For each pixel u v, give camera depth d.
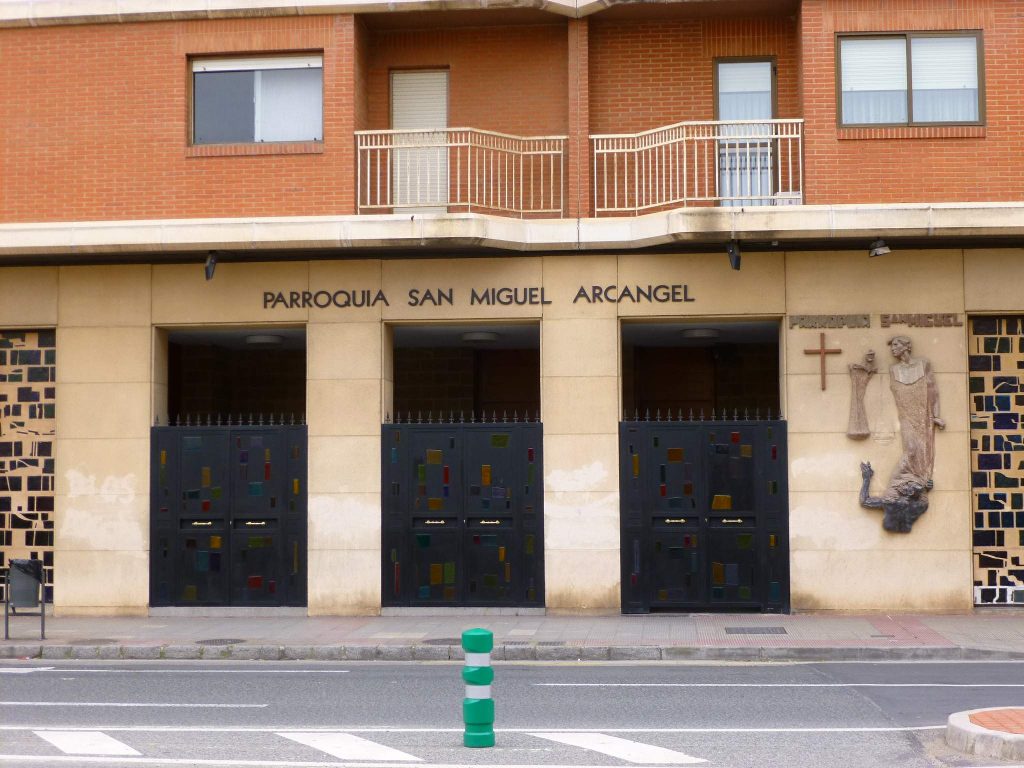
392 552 17.73
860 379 17.16
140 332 18.27
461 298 17.86
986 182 16.92
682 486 17.45
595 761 8.48
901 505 16.95
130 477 18.14
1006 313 17.19
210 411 22.08
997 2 17.08
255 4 17.84
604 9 17.95
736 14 18.31
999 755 8.49
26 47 18.33
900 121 17.14
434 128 18.00
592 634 15.38
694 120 18.34
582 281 17.73
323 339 17.98
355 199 17.72
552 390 17.67
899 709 10.56
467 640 9.11
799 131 17.55
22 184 18.17
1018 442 17.19
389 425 17.86
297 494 17.91
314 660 14.55
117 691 11.91
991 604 16.95
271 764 8.41
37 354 18.55
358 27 18.22
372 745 9.09
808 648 14.08
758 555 17.27
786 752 8.78
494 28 18.77
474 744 8.97
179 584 17.97
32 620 17.56
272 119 18.14
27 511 18.34
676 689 11.83
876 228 16.33
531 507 17.59
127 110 18.11
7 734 9.59
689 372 22.50
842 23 17.19
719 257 17.53
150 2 18.00
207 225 17.30
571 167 17.94
